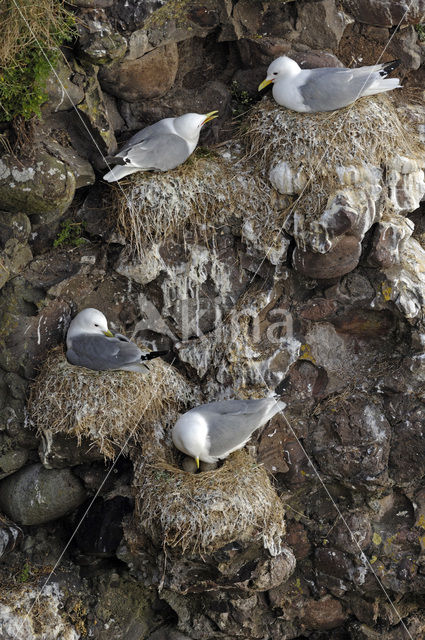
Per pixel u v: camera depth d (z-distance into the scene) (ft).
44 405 33.19
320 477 36.94
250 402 32.83
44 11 30.17
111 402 32.50
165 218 33.91
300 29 35.68
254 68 36.04
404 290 34.71
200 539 31.17
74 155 33.19
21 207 32.45
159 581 33.81
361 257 34.73
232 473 32.53
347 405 36.32
